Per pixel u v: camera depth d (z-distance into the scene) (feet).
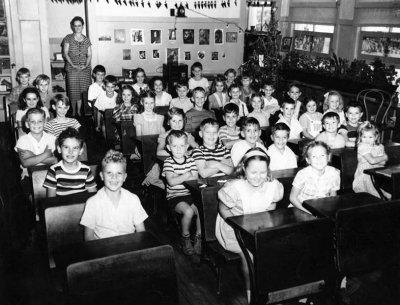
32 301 10.06
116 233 9.48
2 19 27.99
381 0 27.12
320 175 11.07
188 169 12.63
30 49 29.01
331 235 8.30
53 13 31.50
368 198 10.08
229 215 9.84
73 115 29.14
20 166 15.10
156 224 14.32
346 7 30.25
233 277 11.20
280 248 7.88
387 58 27.50
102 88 25.46
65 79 31.07
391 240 9.02
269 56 31.45
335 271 8.46
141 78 25.46
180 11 32.73
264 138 18.49
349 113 17.19
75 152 10.93
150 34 32.58
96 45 31.53
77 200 9.59
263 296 8.08
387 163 14.73
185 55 33.81
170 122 14.94
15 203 15.12
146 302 7.12
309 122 18.60
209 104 23.50
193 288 10.72
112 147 20.20
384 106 24.17
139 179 17.79
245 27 35.45
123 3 31.50
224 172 12.93
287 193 11.66
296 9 35.58
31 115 13.47
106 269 6.81
